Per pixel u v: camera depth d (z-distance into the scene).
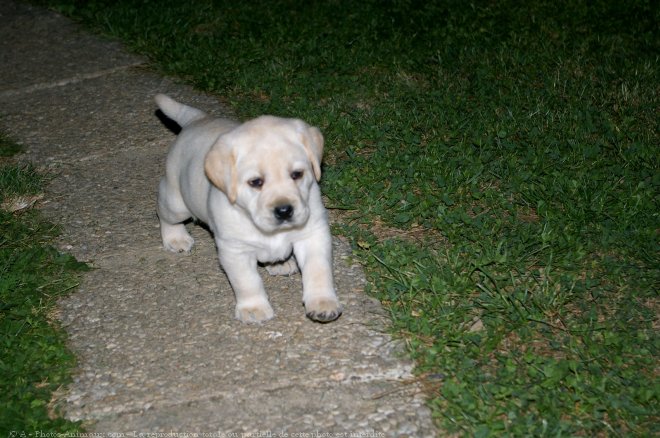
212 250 1.41
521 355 1.20
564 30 2.05
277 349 1.23
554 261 1.33
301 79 1.85
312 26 2.12
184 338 1.26
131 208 1.51
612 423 1.12
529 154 1.54
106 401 1.18
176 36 2.08
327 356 1.21
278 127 1.21
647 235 1.36
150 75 1.93
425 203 1.43
